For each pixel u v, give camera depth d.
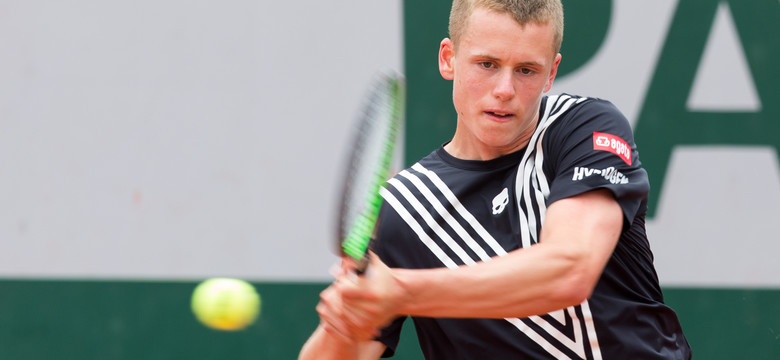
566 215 7.46
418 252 8.97
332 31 17.95
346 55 17.95
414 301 6.52
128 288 18.25
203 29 18.00
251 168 18.00
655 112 17.75
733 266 17.72
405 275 6.52
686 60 17.73
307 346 8.34
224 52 18.00
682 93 17.73
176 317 18.27
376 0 17.98
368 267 6.41
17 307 18.23
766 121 17.69
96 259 18.22
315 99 17.97
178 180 18.08
